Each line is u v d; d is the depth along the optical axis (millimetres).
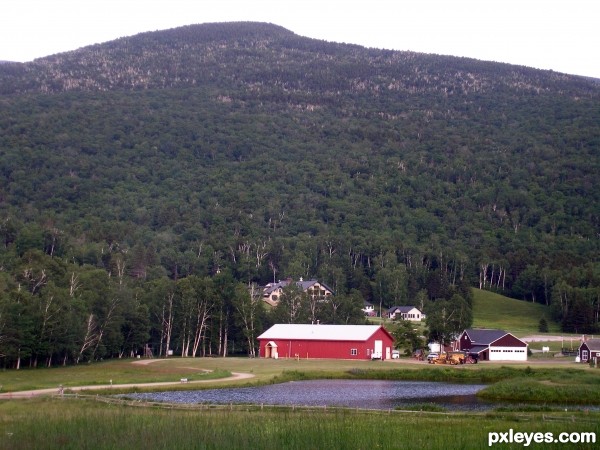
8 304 111125
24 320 112500
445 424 54406
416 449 45344
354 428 51281
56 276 142750
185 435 48406
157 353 164125
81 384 85625
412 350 143500
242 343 163250
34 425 51219
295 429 50281
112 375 99438
